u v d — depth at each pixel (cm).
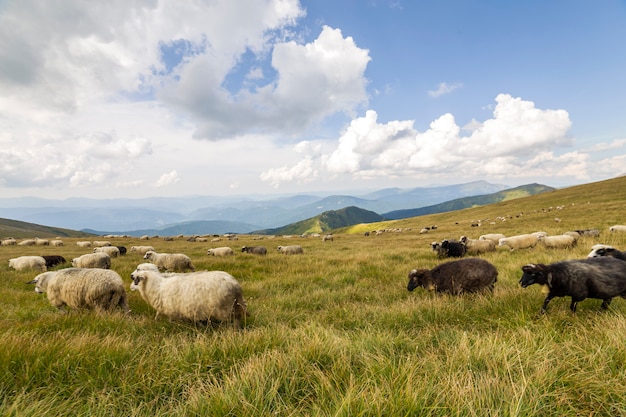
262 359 371
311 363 378
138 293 945
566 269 592
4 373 343
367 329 561
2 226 14300
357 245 3412
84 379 358
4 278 1400
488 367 346
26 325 573
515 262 1238
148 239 6341
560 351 384
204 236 7256
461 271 855
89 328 554
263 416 278
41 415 273
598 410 279
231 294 627
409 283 926
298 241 5072
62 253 3150
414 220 10550
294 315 729
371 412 267
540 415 274
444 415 262
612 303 632
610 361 344
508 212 7481
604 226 2919
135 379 360
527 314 572
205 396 305
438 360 383
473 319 600
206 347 441
